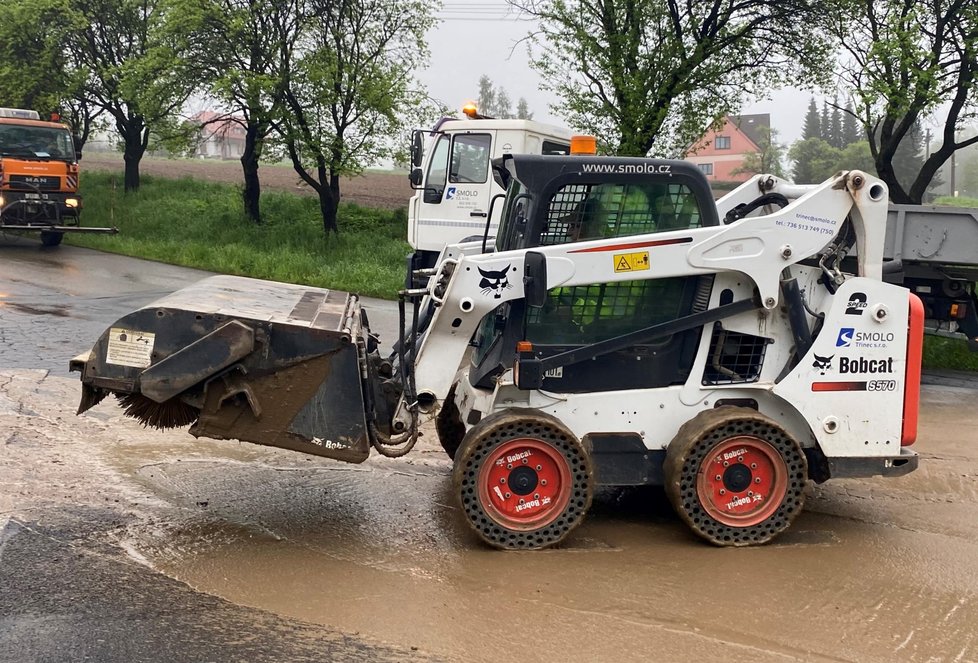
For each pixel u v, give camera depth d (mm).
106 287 14797
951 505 6039
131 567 4516
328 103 21391
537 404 5215
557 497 5020
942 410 9086
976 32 15656
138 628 3863
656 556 4973
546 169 5121
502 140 12508
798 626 4117
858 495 6230
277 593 4297
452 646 3818
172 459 6363
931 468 6922
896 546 5215
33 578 4312
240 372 4785
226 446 6758
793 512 5145
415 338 5320
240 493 5773
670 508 5883
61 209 19844
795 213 5070
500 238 5969
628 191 5219
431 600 4277
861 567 4867
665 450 5285
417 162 13125
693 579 4641
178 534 5012
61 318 11445
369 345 5770
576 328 5262
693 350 5293
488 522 4938
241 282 5953
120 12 26094
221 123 24344
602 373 5281
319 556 4793
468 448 4867
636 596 4398
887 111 16234
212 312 4742
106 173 35156
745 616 4207
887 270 7633
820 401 5188
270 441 4844
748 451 5094
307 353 4770
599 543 5168
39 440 6512
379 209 28656
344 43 21828
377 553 4879
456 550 4969
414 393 5109
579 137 5516
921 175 17625
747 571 4770
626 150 18203
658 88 18188
